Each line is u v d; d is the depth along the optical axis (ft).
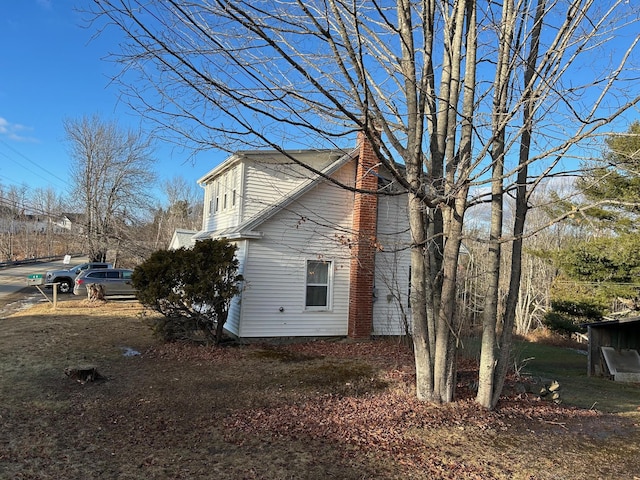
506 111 21.08
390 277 43.29
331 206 42.32
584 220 28.81
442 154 22.43
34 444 16.37
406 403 22.26
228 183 48.65
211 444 16.72
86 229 111.04
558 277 69.77
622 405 28.58
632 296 50.67
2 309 59.26
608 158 22.59
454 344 23.20
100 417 19.56
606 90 16.42
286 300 40.45
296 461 15.35
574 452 17.62
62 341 36.19
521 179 22.99
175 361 31.12
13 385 23.90
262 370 29.35
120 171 111.96
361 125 15.08
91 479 13.76
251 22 12.99
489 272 22.97
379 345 39.55
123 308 59.31
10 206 177.68
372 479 14.21
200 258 35.40
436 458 16.14
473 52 22.27
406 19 19.44
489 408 22.49
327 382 26.71
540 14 21.22
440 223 23.67
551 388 27.78
